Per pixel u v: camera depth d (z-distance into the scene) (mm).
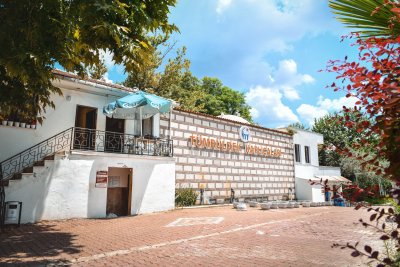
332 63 2266
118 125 14984
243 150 21312
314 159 28062
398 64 1978
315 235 9289
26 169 11031
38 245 7496
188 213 14000
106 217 12445
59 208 11195
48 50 5949
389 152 2055
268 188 22828
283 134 25109
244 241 8305
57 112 12867
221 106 40656
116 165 12922
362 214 14852
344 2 2334
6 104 7637
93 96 14023
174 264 6105
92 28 5777
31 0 5598
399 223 2041
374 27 2303
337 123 2523
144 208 13695
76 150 11859
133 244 7781
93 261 6258
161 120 16688
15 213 9703
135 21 6316
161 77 26906
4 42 5562
